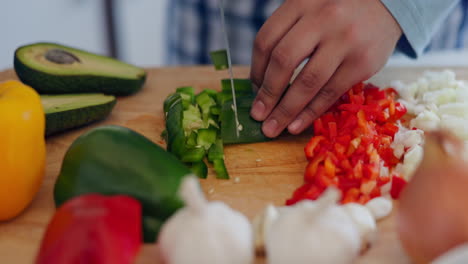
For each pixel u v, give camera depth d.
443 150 0.39
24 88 0.49
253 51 0.57
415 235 0.38
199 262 0.38
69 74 0.63
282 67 0.53
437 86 0.64
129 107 0.67
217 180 0.53
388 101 0.59
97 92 0.66
